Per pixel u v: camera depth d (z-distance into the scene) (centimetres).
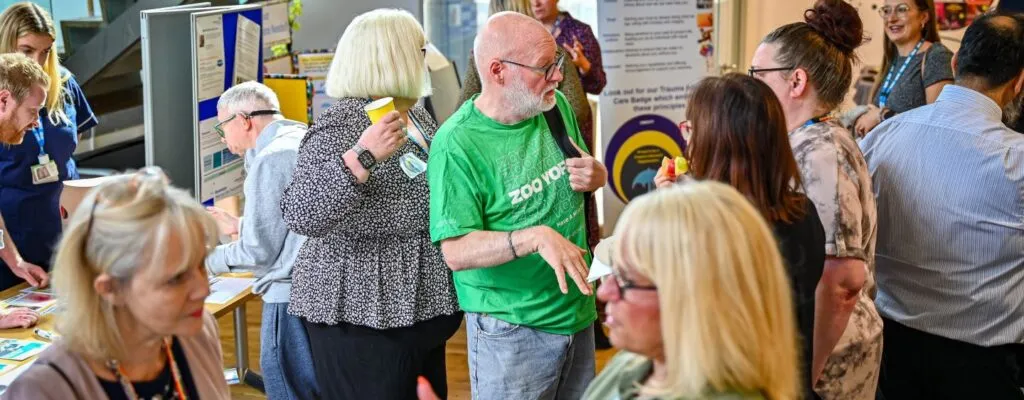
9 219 379
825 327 237
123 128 676
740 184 207
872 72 562
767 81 243
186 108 417
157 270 161
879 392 307
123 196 164
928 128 274
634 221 136
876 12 551
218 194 420
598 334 481
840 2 242
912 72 439
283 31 518
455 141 257
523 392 272
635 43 570
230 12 419
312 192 262
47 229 387
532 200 262
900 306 289
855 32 242
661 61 574
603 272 225
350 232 271
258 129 339
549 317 267
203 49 398
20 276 335
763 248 132
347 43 273
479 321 272
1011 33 264
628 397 146
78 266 163
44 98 335
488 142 260
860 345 246
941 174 271
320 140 267
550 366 271
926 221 276
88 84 624
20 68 327
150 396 175
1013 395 286
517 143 262
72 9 604
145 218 161
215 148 414
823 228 217
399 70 270
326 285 279
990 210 266
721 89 211
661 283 130
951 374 287
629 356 156
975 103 269
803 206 210
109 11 614
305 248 286
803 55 237
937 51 428
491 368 272
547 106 262
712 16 573
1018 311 274
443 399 304
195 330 170
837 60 239
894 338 295
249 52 443
